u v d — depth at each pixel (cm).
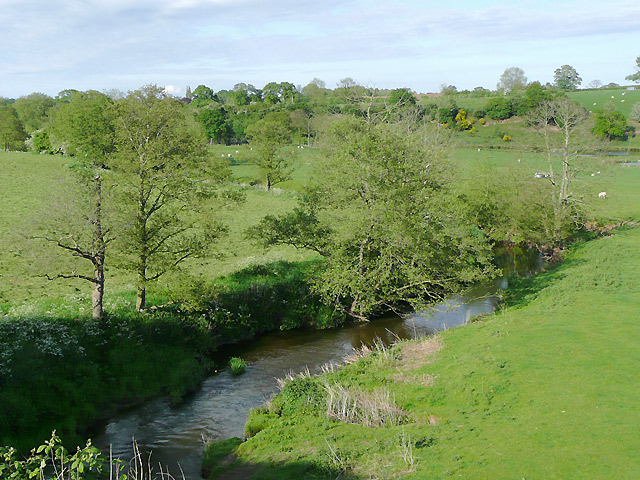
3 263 3775
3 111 12300
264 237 3628
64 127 7356
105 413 2177
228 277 3681
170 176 2727
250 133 8544
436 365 2303
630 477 1232
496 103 13912
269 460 1581
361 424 1822
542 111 5084
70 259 2450
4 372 2011
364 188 3441
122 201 2669
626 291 3066
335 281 3275
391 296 3522
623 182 7256
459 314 3609
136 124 2755
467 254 3781
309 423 1867
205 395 2391
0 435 1748
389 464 1434
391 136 3447
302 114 13425
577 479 1245
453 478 1303
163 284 2906
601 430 1490
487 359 2184
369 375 2275
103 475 1659
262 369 2719
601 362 2022
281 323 3431
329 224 3453
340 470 1436
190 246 2927
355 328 3444
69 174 2625
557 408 1678
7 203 5759
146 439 1966
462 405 1841
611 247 4338
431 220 3344
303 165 10431
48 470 1650
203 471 1666
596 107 13975
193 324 2944
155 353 2605
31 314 2534
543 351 2206
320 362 2809
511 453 1411
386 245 3322
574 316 2670
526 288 3572
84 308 2781
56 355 2264
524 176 5544
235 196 3070
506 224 5734
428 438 1588
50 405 1995
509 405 1764
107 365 2417
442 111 13688
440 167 4131
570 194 4622
